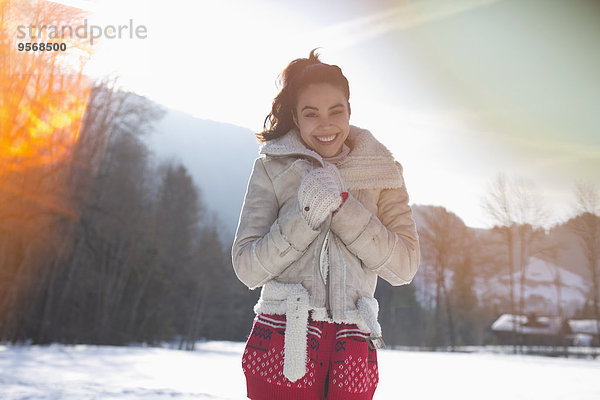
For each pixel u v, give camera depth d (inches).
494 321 1480.1
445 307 1508.4
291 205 73.5
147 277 1502.2
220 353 670.5
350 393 68.7
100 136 954.7
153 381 280.8
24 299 933.8
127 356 488.4
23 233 880.3
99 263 1274.6
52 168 866.8
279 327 69.7
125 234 1307.8
